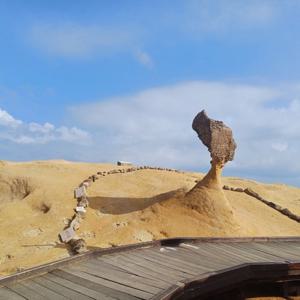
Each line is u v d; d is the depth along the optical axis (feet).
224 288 26.55
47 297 21.63
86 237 48.73
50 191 61.93
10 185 67.41
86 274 25.57
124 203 58.34
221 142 53.72
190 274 26.21
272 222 61.00
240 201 66.90
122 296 22.00
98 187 65.05
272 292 30.71
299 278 29.37
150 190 64.18
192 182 72.08
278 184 89.25
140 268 27.22
